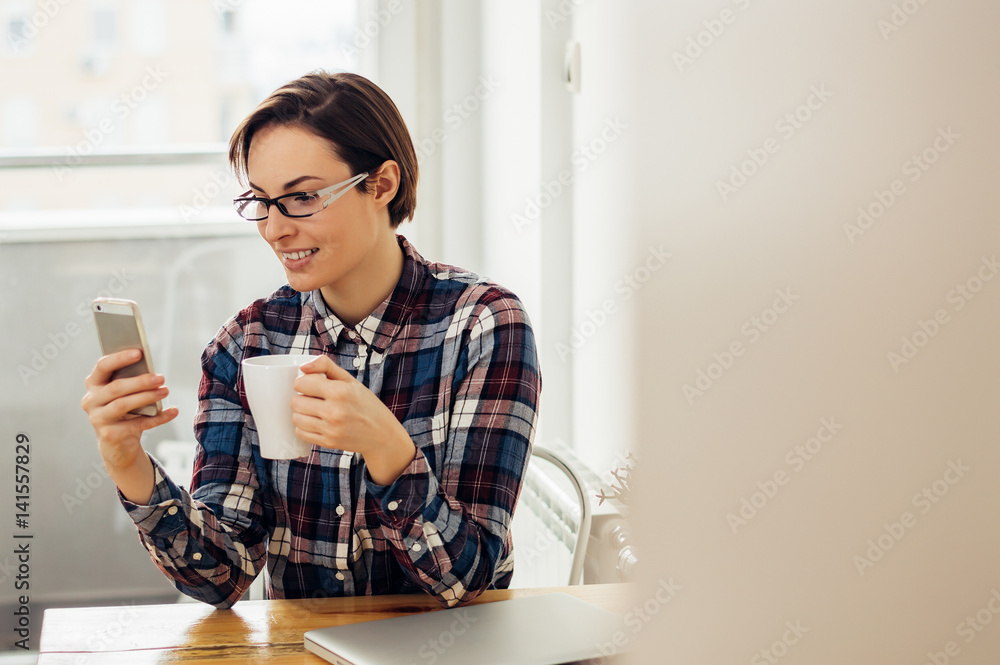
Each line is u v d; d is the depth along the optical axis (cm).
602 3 156
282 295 113
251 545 103
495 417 100
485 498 98
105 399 85
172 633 87
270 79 250
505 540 107
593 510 151
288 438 85
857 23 38
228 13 246
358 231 98
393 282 107
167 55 246
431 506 89
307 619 91
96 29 243
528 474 179
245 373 85
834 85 38
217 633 87
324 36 247
